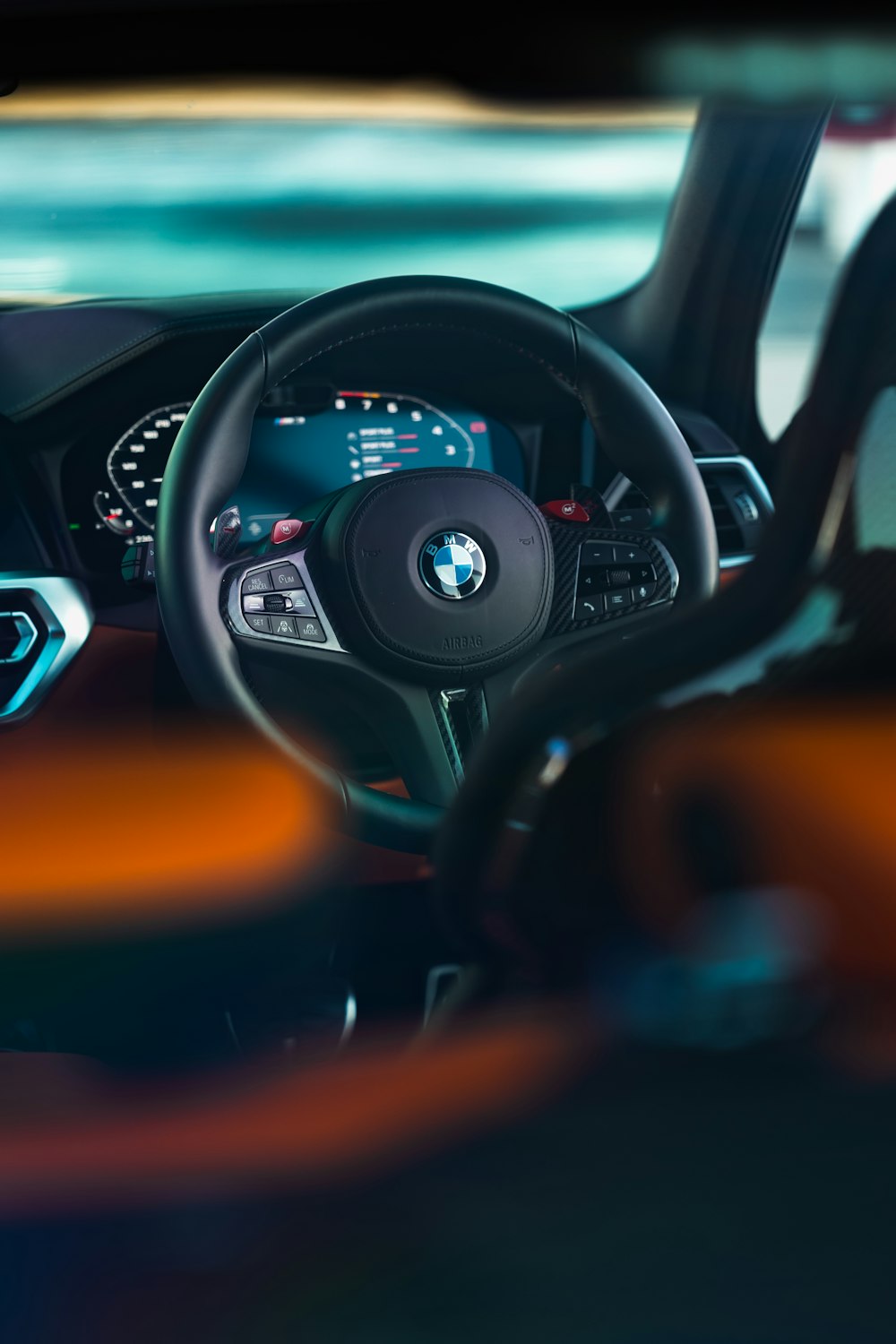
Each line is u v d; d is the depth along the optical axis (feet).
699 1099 1.72
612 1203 1.64
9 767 5.16
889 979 1.79
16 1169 1.83
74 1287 1.66
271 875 4.58
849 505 1.91
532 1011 1.91
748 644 1.99
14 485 6.09
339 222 7.80
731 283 7.41
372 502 4.09
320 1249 1.66
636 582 4.43
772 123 7.05
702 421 7.48
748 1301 1.54
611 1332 1.55
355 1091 1.86
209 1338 1.60
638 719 2.02
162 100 4.84
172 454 4.08
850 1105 1.69
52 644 5.78
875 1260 1.56
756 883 1.93
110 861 4.54
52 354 6.10
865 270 1.89
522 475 6.37
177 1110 1.90
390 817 4.23
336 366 5.96
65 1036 3.92
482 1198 1.67
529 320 4.29
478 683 4.27
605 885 2.05
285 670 4.23
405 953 4.19
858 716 1.96
